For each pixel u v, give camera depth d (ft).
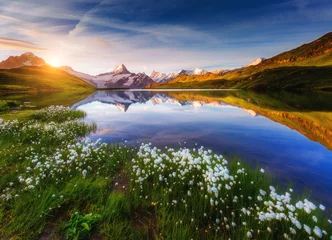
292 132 58.70
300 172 32.07
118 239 15.79
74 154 30.68
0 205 18.67
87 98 255.50
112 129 65.62
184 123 76.48
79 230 15.94
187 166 26.48
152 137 55.11
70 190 21.83
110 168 30.94
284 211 17.20
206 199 19.76
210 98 224.12
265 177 27.91
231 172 26.84
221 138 53.78
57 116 83.51
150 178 26.86
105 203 20.59
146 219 18.86
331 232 15.83
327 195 25.30
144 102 188.34
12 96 275.59
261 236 15.83
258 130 62.39
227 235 16.69
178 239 15.58
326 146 45.37
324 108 105.81
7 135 47.03
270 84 529.04
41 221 17.21
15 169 28.25
